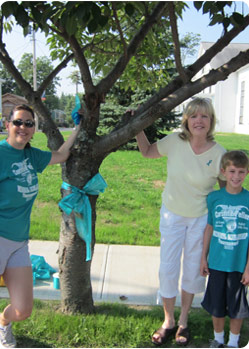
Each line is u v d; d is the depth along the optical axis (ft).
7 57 9.66
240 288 8.11
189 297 8.91
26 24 7.14
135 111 9.16
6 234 7.41
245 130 79.77
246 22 8.25
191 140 8.62
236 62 8.11
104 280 11.60
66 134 57.31
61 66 10.55
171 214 8.75
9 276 7.64
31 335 8.73
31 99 9.84
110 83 8.80
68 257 9.25
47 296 10.59
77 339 8.57
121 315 9.61
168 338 8.89
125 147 38.42
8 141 7.61
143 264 12.78
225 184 8.91
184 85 8.39
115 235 15.24
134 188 22.99
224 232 8.18
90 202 9.28
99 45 12.51
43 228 15.66
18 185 7.41
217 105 88.43
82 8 6.26
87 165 8.93
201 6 7.62
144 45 12.26
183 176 8.46
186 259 8.85
